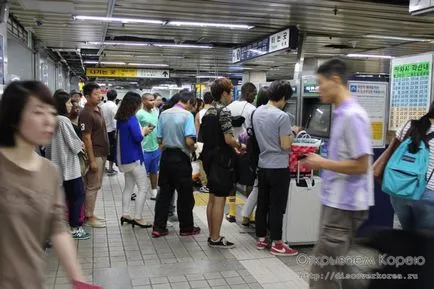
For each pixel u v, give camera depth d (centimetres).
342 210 238
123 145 479
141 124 587
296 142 423
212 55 1369
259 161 407
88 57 1464
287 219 427
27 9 683
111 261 390
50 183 158
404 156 288
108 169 870
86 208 492
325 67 244
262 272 369
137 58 1481
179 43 1089
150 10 729
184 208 461
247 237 465
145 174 497
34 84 152
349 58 1376
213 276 359
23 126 148
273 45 852
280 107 404
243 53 1048
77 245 431
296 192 425
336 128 240
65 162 411
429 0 418
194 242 445
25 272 149
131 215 539
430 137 284
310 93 502
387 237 201
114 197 654
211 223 428
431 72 366
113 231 479
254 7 706
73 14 732
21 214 146
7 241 146
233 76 2127
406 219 294
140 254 409
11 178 146
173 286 339
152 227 486
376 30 906
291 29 780
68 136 408
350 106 237
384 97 424
